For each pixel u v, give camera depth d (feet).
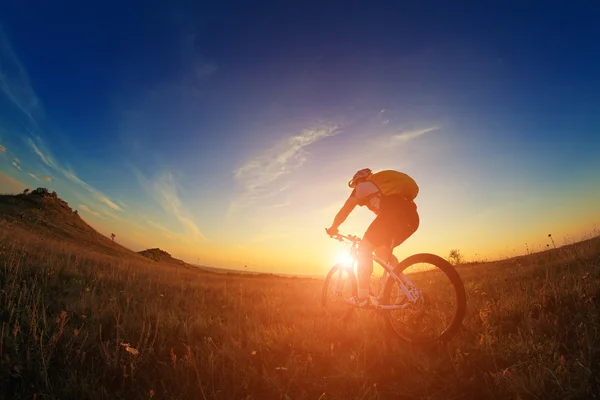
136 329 13.76
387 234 12.93
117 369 10.45
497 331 12.12
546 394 8.11
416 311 12.49
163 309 17.26
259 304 20.62
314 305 20.02
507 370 9.01
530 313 12.23
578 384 8.24
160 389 9.69
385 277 13.89
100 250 82.84
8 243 24.89
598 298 12.89
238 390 9.51
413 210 13.04
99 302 16.84
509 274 22.81
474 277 25.22
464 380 9.16
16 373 9.55
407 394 9.02
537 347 10.04
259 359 11.43
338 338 13.28
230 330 14.24
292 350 11.78
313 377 10.22
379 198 13.29
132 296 19.20
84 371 10.29
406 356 10.89
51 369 10.22
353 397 9.06
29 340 11.10
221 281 39.42
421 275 21.52
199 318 15.51
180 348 12.28
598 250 21.63
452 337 11.30
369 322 14.51
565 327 11.30
